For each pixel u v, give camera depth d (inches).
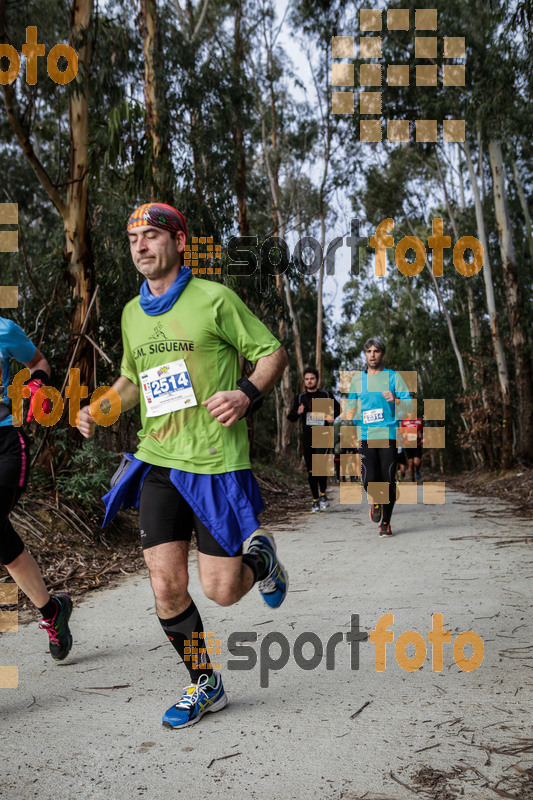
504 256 702.5
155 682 121.4
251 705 109.6
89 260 295.7
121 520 274.2
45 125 590.2
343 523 335.3
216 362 102.8
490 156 689.0
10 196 686.5
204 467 100.8
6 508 118.7
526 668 119.1
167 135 391.2
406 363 1267.2
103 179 449.7
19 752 95.0
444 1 530.3
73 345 285.0
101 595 189.2
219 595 102.0
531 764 85.9
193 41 542.6
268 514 395.5
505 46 448.1
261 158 958.4
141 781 86.2
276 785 83.8
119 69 405.1
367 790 81.7
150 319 103.7
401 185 943.7
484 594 169.8
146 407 104.2
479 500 444.5
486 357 794.2
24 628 158.7
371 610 160.2
